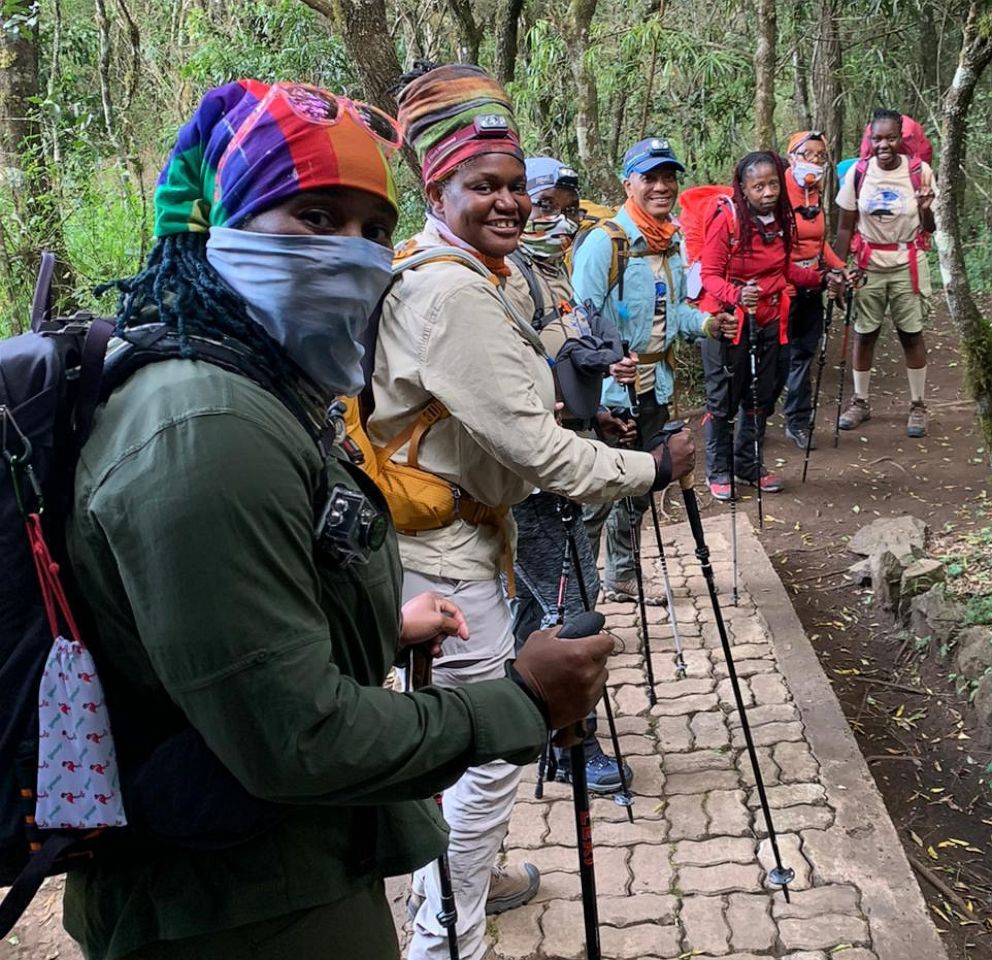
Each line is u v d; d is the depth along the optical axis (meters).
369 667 1.23
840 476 5.77
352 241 1.11
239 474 0.96
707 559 2.74
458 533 2.03
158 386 1.00
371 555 1.20
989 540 4.61
